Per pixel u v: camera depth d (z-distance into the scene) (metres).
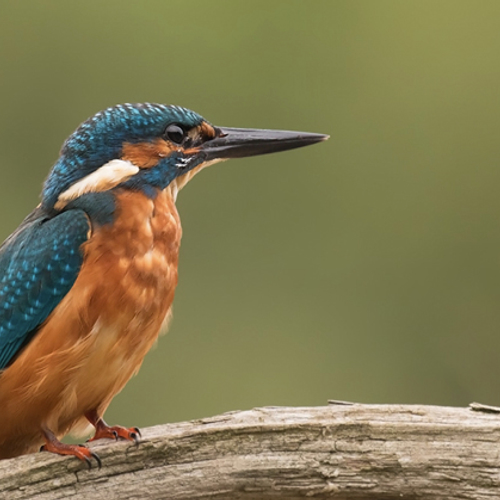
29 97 14.44
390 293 14.12
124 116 7.98
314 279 14.20
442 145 14.66
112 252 7.11
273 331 13.84
